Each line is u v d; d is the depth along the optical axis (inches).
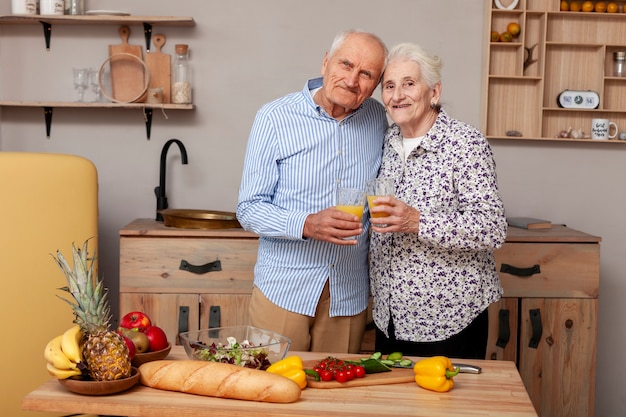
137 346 73.5
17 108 135.0
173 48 134.6
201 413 63.7
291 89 135.9
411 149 88.9
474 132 86.2
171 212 125.3
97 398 65.5
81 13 130.6
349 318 93.5
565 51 136.3
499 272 119.8
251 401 65.6
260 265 94.3
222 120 136.3
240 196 92.6
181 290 119.1
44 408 65.1
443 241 81.6
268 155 90.9
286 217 85.7
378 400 66.5
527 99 136.7
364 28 135.4
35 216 94.4
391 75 84.8
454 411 64.1
